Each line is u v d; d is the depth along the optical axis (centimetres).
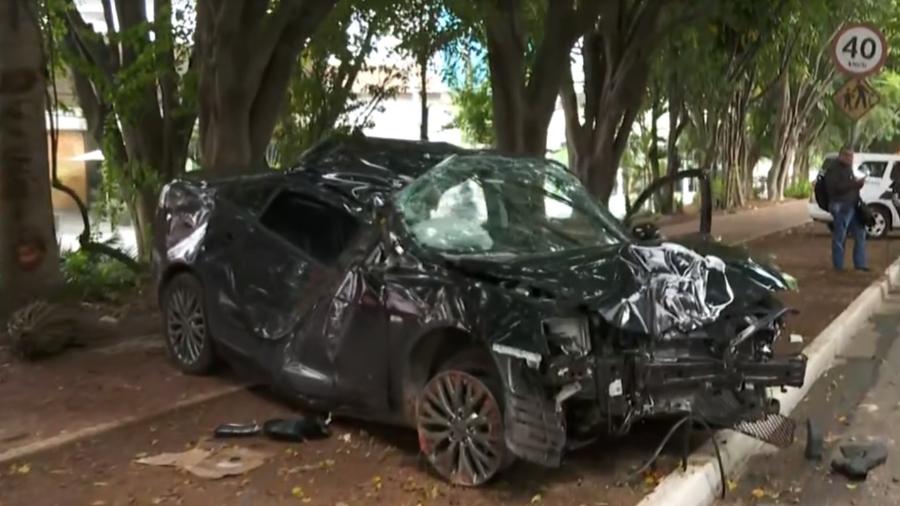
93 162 2498
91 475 545
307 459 580
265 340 683
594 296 517
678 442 621
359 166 750
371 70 2067
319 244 734
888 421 716
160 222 803
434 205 612
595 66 1725
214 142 1155
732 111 3369
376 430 636
